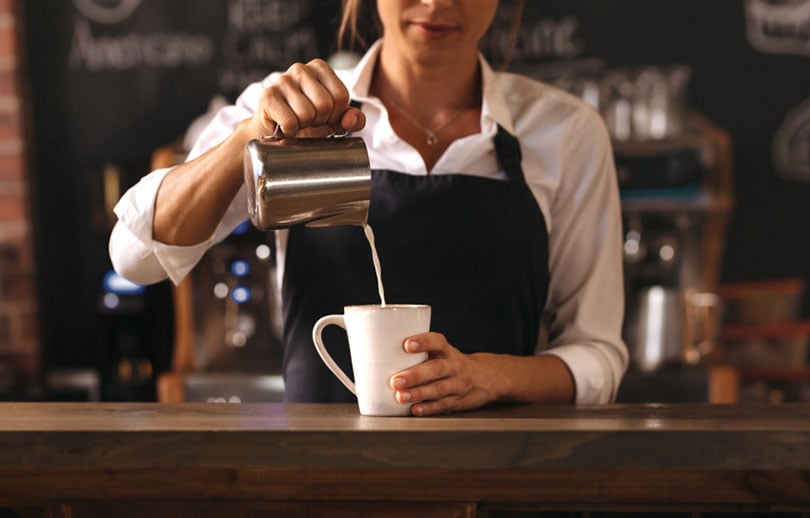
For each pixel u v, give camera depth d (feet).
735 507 3.62
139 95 11.94
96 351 11.84
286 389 5.19
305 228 5.12
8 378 11.26
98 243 11.84
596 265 5.30
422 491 3.62
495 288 5.06
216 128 5.37
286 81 4.13
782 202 11.62
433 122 5.31
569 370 4.80
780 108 11.58
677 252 10.76
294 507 3.67
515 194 5.13
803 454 3.43
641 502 3.63
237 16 11.89
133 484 3.67
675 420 3.73
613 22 11.63
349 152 4.06
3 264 11.64
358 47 11.35
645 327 9.99
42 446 3.53
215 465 3.50
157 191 4.75
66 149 11.91
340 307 5.06
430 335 3.96
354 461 3.47
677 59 11.63
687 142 10.18
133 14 11.90
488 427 3.52
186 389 9.57
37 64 11.86
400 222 5.05
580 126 5.34
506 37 11.62
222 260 10.11
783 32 11.51
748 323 11.04
